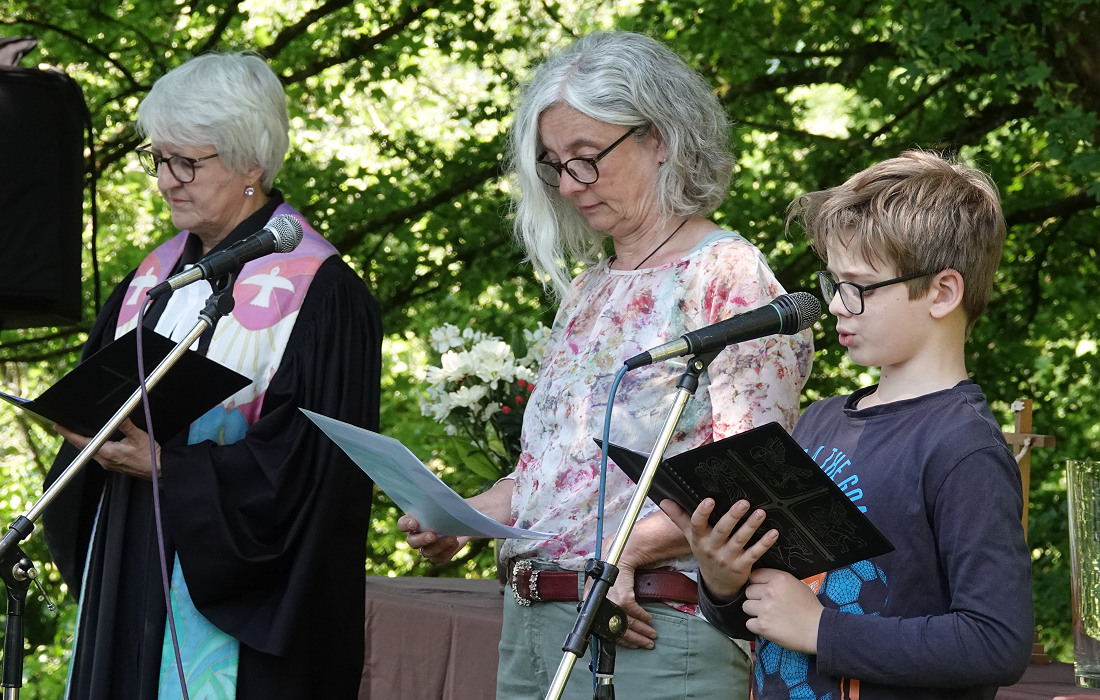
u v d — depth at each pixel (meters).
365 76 11.75
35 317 5.47
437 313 12.23
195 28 11.41
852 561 2.50
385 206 11.45
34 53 10.73
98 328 4.55
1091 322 11.45
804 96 12.93
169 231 11.80
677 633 3.20
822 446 2.77
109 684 3.97
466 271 11.77
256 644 3.87
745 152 11.27
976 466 2.46
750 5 10.69
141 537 4.02
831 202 2.74
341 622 4.11
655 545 3.18
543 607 3.34
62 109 5.38
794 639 2.53
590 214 3.49
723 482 2.50
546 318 10.92
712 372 3.24
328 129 12.05
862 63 10.90
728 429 3.19
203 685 3.87
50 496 3.35
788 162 11.41
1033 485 11.25
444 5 11.30
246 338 4.11
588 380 3.38
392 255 11.84
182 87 4.16
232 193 4.26
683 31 11.00
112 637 3.99
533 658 3.37
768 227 11.12
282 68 11.38
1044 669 4.01
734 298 3.26
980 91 10.50
